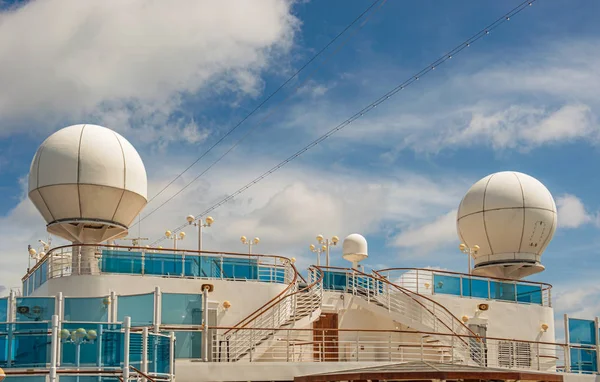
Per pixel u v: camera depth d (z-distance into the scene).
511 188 47.75
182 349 31.92
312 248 47.53
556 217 48.50
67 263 35.72
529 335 42.81
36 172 37.41
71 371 25.36
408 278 41.09
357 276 42.09
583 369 41.41
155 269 35.66
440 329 39.66
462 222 49.25
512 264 47.34
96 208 37.25
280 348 35.81
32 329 25.98
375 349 40.44
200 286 35.97
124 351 25.42
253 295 36.62
